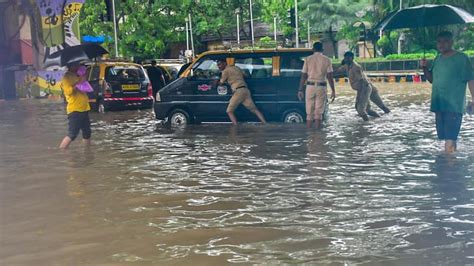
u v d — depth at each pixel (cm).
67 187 737
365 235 511
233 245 494
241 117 1430
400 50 4644
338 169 810
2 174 834
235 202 642
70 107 1089
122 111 1959
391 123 1358
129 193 696
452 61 880
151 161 918
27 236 534
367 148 986
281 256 462
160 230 543
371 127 1285
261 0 5972
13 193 710
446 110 891
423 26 1015
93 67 1973
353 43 5538
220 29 5903
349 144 1038
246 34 6412
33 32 3109
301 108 1401
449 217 558
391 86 3136
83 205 643
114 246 499
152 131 1337
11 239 525
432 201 620
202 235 524
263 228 541
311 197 655
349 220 559
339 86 3412
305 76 1297
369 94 1442
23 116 1864
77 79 1094
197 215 593
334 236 511
